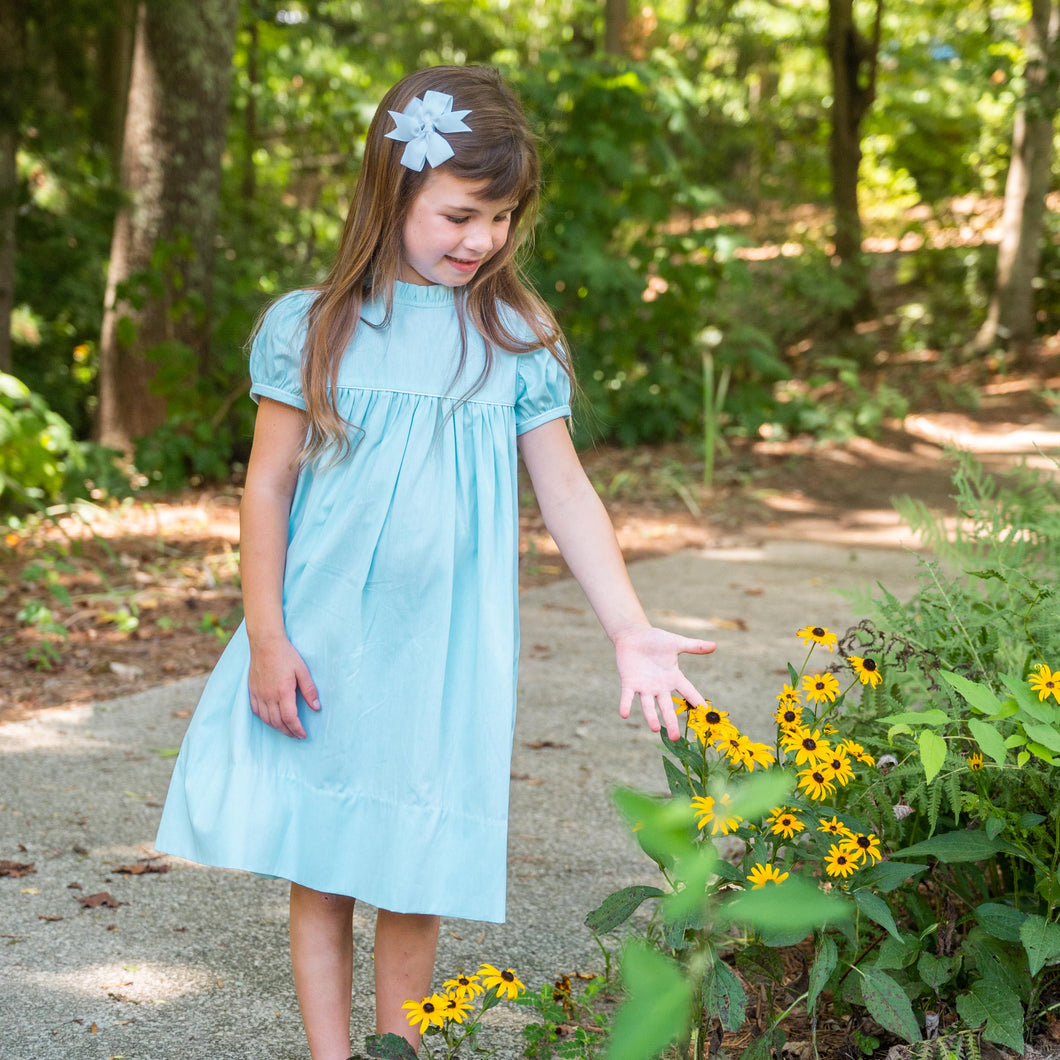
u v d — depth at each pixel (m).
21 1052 1.91
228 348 8.44
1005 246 11.49
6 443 6.27
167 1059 1.90
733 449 9.16
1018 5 14.15
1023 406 10.15
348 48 15.70
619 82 8.77
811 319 12.62
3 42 6.90
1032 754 1.67
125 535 6.29
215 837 1.65
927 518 2.53
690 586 5.66
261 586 1.67
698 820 1.52
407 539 1.65
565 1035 1.88
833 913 0.99
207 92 8.07
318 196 16.20
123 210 8.14
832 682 1.75
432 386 1.68
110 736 3.51
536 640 4.71
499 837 1.65
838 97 12.27
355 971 2.21
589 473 8.39
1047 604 1.96
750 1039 1.84
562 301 9.06
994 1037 1.64
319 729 1.66
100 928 2.35
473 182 1.60
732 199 14.25
